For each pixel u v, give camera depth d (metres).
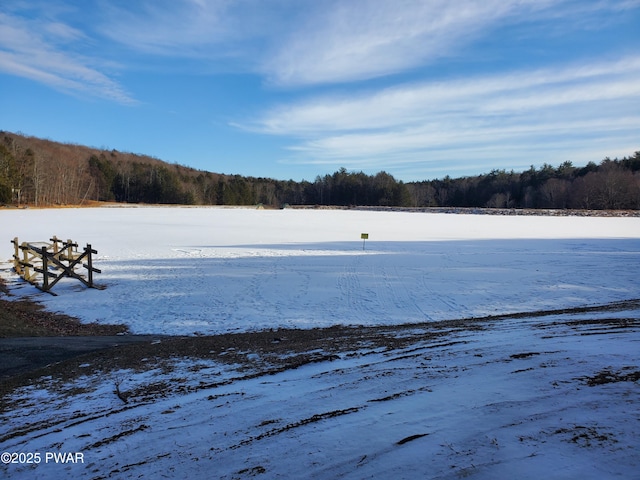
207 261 17.36
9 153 66.94
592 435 3.50
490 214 64.81
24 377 5.61
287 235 28.89
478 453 3.30
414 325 8.42
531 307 10.06
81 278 12.77
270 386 4.99
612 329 7.27
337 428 3.83
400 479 3.03
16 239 14.98
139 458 3.51
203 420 4.16
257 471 3.22
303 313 9.58
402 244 24.03
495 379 4.84
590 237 28.58
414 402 4.32
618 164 87.56
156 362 6.13
